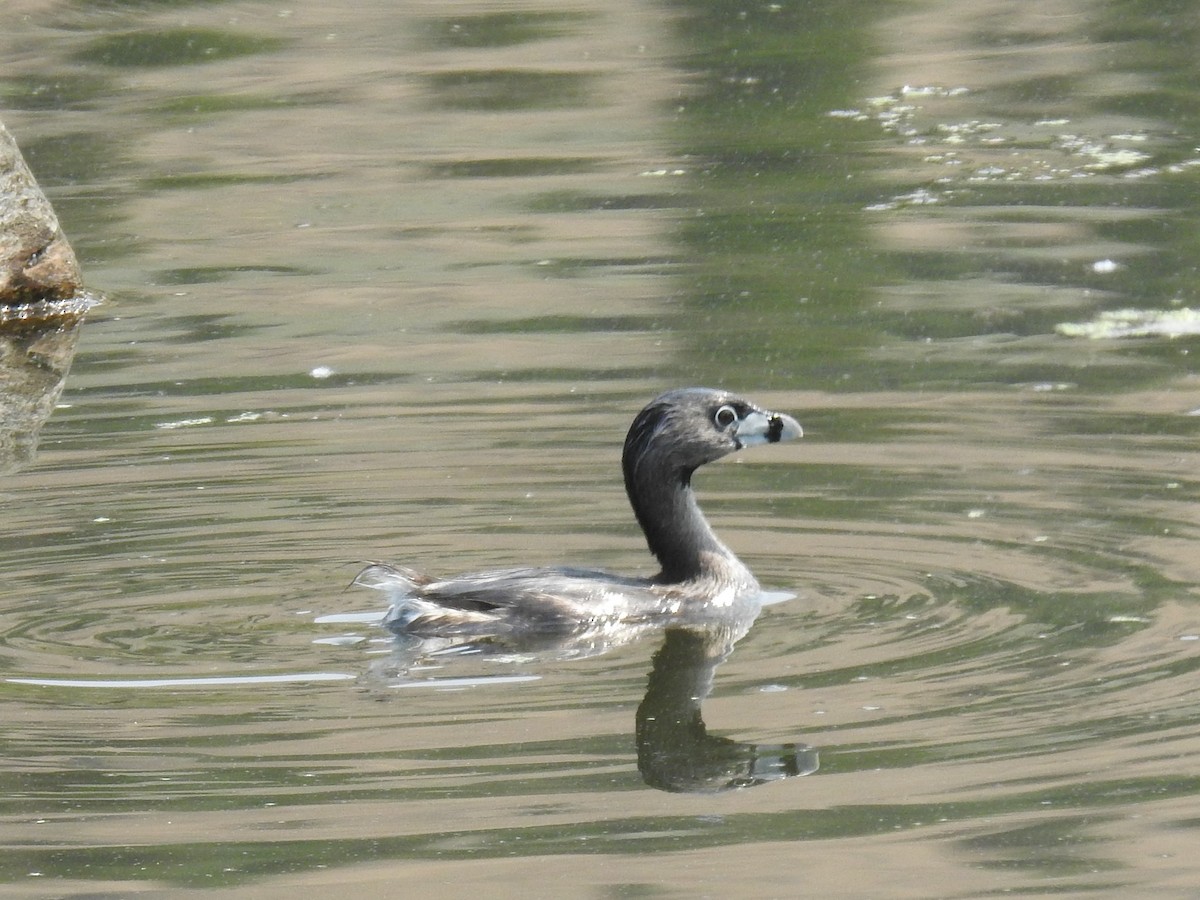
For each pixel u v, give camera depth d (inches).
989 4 1355.8
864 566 525.3
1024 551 530.6
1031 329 761.6
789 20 1334.9
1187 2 1328.7
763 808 381.1
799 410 669.9
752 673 450.9
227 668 457.4
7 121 1186.0
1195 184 966.4
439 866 359.6
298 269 900.6
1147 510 558.9
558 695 441.1
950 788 386.0
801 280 841.5
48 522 574.2
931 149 1052.5
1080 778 388.8
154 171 1086.4
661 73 1232.2
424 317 811.4
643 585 502.3
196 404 704.4
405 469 617.9
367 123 1162.0
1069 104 1127.0
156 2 1450.5
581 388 701.3
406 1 1446.9
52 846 370.3
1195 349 727.7
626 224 944.3
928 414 660.1
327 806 385.1
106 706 433.7
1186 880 349.1
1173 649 453.4
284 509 582.6
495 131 1130.7
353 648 471.5
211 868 361.4
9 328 843.4
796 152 1061.1
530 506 583.2
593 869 358.9
